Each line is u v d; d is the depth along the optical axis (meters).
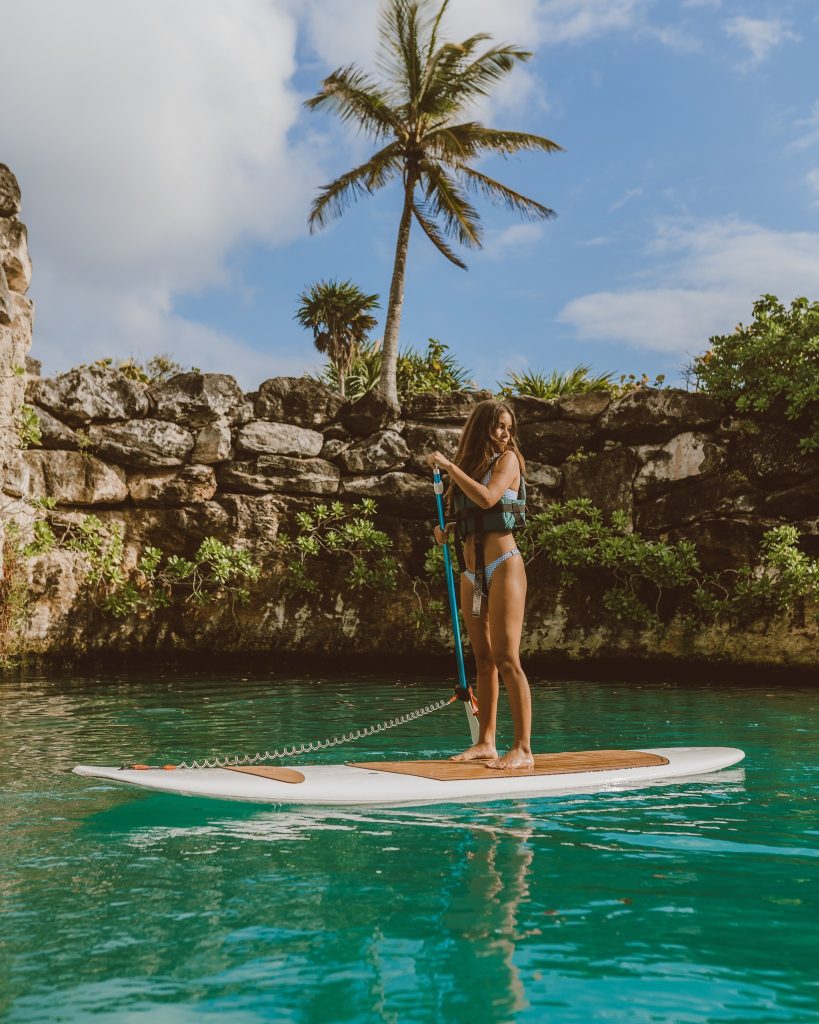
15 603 10.25
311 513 11.59
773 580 10.78
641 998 1.67
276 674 10.29
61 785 3.71
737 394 11.59
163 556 11.34
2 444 10.17
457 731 5.57
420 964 1.82
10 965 1.81
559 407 11.91
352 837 2.84
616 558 11.19
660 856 2.63
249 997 1.66
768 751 4.77
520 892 2.29
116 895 2.26
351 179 14.70
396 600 11.58
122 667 10.81
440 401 12.04
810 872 2.48
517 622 3.88
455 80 14.48
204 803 3.31
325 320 25.39
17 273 10.60
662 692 8.67
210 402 11.41
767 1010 1.62
